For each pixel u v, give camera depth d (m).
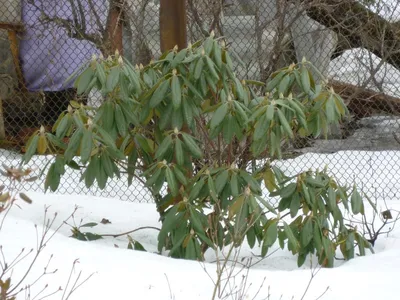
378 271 4.60
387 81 10.09
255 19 8.19
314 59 9.17
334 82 9.46
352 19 9.10
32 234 4.86
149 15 8.23
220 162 5.52
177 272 4.35
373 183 8.69
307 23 8.99
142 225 6.25
